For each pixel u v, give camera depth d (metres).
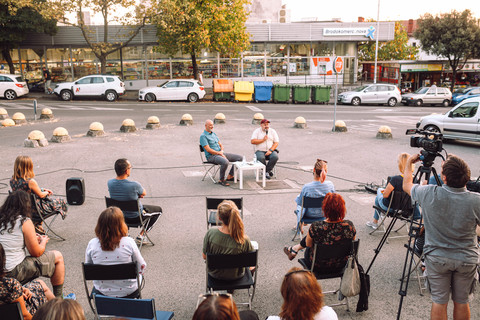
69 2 25.62
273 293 5.09
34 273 4.40
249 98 29.23
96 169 11.14
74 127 17.67
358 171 11.32
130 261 4.27
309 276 2.89
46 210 6.38
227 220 4.37
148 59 34.84
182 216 7.75
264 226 7.25
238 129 17.92
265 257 6.05
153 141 15.06
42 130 16.75
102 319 4.27
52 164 11.59
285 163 12.20
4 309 3.42
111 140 15.13
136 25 29.89
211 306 2.46
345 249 4.50
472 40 35.09
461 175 3.56
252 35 33.09
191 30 28.36
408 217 6.38
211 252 4.45
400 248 6.39
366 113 25.17
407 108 29.31
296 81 37.19
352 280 4.39
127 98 30.09
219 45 29.92
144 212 6.38
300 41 36.06
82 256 6.07
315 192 6.32
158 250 6.29
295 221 7.50
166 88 28.39
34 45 32.75
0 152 12.96
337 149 14.21
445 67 39.16
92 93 27.64
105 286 4.20
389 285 5.28
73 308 2.49
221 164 9.72
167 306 4.77
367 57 53.41
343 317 4.56
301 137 16.36
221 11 28.77
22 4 24.95
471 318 4.57
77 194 6.87
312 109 26.20
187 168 11.40
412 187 3.97
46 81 30.94
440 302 3.78
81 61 34.12
